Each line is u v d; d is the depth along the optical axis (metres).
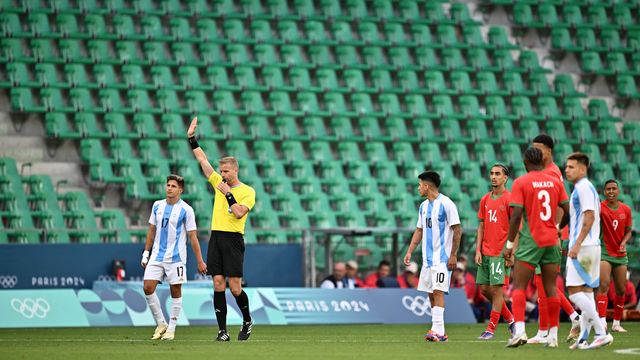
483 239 49.88
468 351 37.53
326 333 55.62
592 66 118.69
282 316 67.94
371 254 78.94
